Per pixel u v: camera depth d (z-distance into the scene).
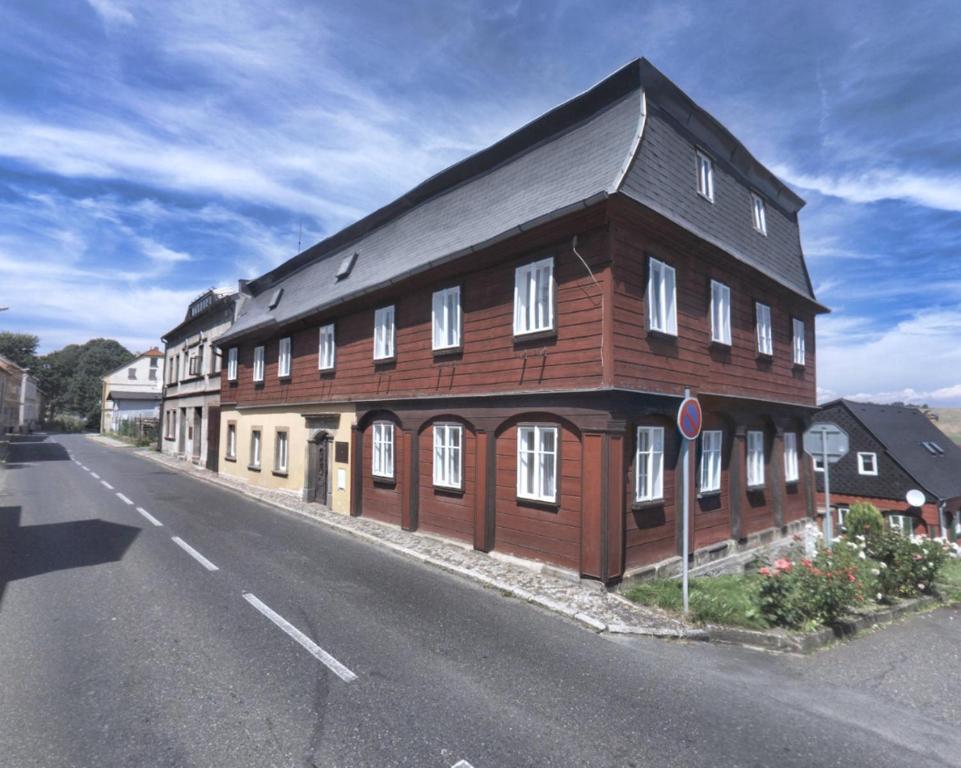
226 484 18.73
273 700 4.41
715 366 10.62
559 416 8.62
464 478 10.34
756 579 7.96
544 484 8.95
